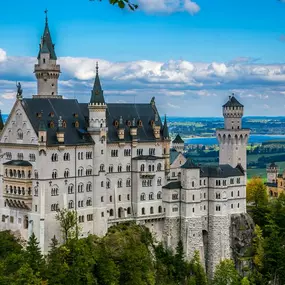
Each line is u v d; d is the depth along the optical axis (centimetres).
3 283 14838
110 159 19662
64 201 18112
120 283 17588
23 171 17988
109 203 19738
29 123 17950
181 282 19600
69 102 19388
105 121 19088
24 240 18238
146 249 18912
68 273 16275
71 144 18175
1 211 19075
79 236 18450
